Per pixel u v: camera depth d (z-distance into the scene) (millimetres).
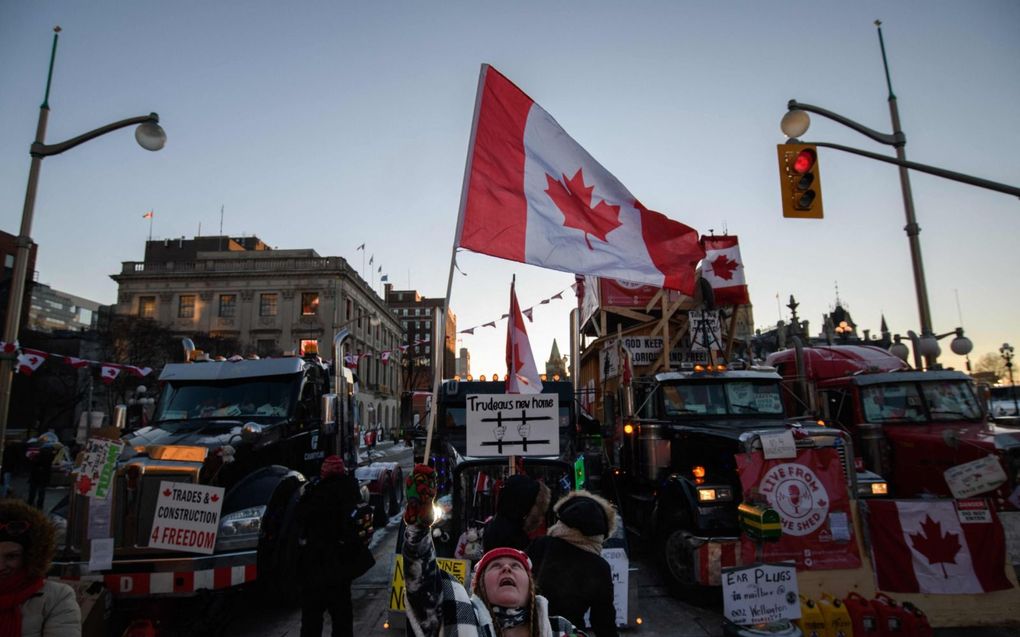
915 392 9719
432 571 2312
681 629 5953
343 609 4969
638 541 9617
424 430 8766
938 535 6121
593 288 13789
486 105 5395
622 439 9273
